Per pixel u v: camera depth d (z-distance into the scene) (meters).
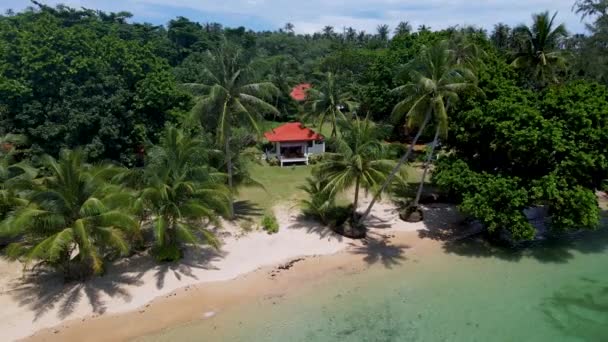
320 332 19.52
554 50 40.50
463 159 29.55
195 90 27.53
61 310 20.09
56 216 19.38
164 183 22.41
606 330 19.94
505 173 27.06
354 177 26.81
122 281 22.64
